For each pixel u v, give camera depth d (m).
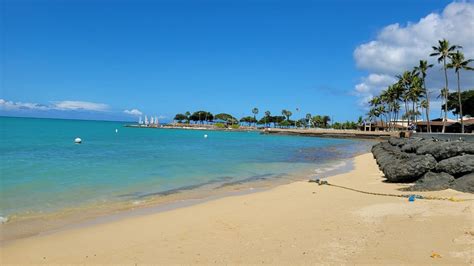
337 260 7.64
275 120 189.12
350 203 13.55
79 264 7.80
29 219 11.48
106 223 11.18
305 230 9.91
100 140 59.03
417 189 15.80
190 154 37.81
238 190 17.77
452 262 7.34
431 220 10.32
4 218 11.52
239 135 115.38
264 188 18.42
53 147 40.47
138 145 50.44
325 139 96.44
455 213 10.98
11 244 9.16
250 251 8.37
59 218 11.68
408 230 9.50
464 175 15.84
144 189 17.28
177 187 18.22
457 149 17.16
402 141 35.56
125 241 9.38
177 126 185.00
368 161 34.00
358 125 141.00
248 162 31.61
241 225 10.72
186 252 8.42
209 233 9.96
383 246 8.38
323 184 18.97
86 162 26.75
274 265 7.46
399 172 18.08
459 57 57.09
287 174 24.22
